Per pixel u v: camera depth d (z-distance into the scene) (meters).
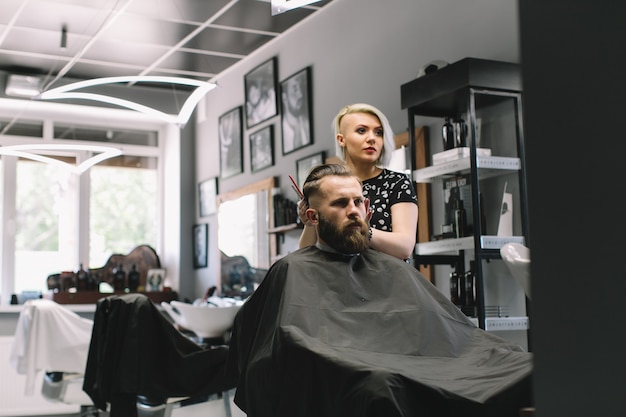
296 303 1.95
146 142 8.92
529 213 1.04
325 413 1.67
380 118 2.69
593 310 0.95
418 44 5.05
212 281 7.97
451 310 1.96
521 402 1.50
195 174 8.59
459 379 1.61
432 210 4.88
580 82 0.96
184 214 8.50
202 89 5.12
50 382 5.07
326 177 2.13
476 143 4.06
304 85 6.36
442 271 4.84
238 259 7.39
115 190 8.73
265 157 6.99
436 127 4.83
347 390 1.60
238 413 4.83
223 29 6.57
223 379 3.87
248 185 7.26
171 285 8.59
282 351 1.78
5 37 6.68
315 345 1.74
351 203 2.09
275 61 6.86
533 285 1.03
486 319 3.88
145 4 5.96
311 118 6.28
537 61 1.02
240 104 7.55
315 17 6.27
